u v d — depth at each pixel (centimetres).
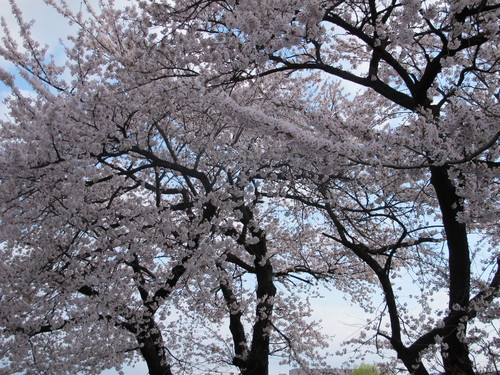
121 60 690
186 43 611
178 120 884
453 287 592
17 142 682
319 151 433
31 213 691
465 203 586
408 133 456
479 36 532
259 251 870
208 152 786
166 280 777
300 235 982
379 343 834
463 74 561
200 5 666
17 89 720
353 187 803
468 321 584
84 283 686
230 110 445
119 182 786
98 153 686
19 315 751
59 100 654
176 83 596
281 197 880
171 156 831
